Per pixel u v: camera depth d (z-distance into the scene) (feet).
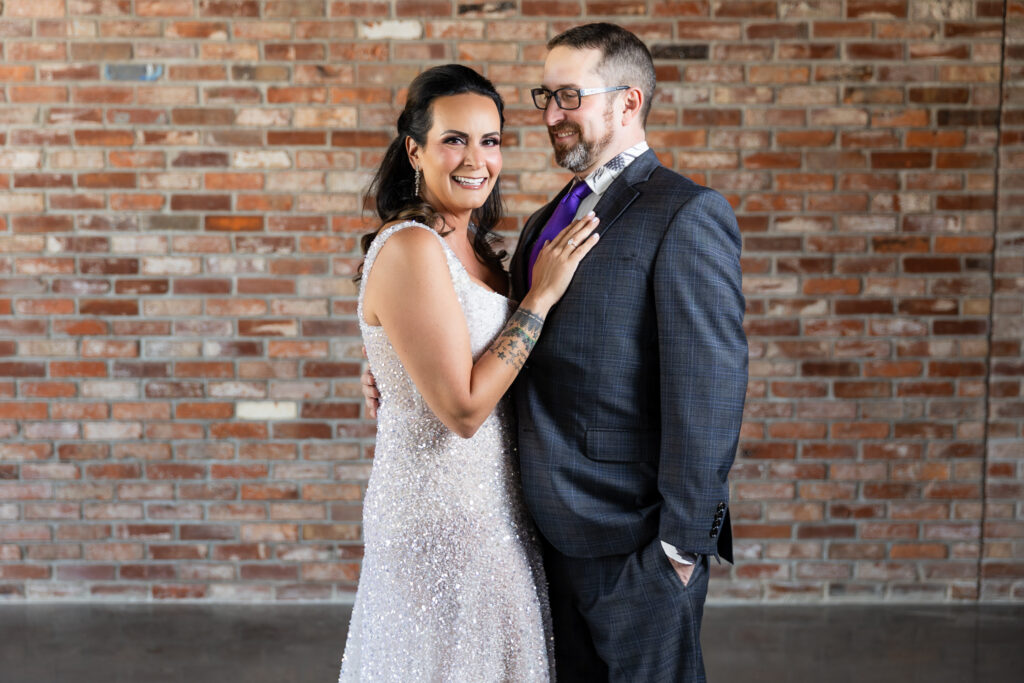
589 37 6.37
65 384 11.73
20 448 11.78
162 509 11.87
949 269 11.60
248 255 11.64
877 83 11.41
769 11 11.35
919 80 11.41
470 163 6.09
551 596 6.63
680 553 5.98
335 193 11.59
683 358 5.76
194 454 11.83
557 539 6.19
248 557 11.94
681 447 5.79
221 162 11.53
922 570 11.92
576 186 6.62
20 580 11.90
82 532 11.87
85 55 11.37
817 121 11.47
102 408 11.76
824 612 11.66
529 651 6.26
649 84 6.52
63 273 11.61
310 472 11.87
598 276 6.02
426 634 6.07
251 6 11.34
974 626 11.20
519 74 11.43
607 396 6.01
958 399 11.73
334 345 11.75
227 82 11.43
